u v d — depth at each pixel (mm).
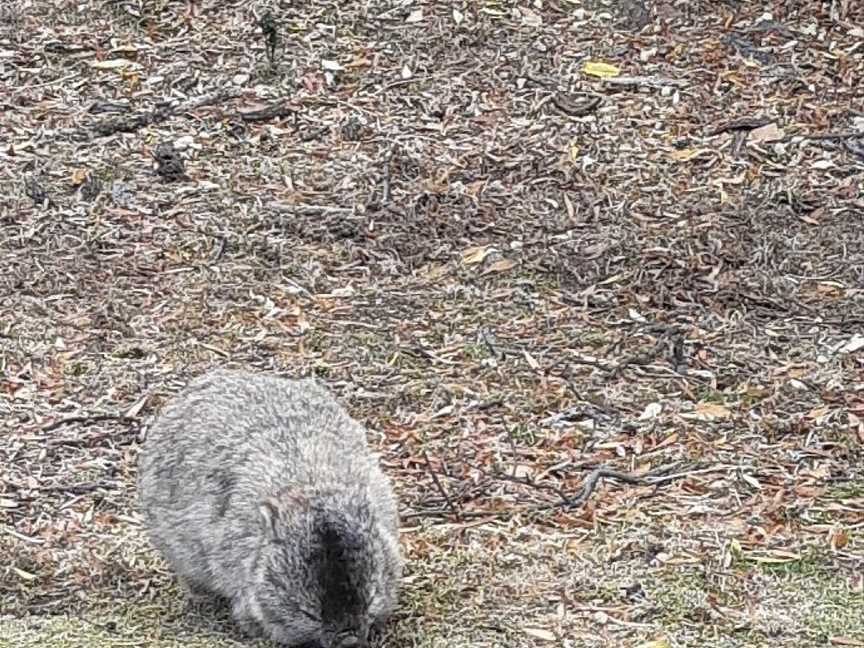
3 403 6047
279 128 7449
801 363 6168
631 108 7484
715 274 6637
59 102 7613
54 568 5230
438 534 5305
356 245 6832
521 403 6000
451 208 7004
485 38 7848
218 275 6688
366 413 5969
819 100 7496
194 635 4914
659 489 5547
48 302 6555
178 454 5078
